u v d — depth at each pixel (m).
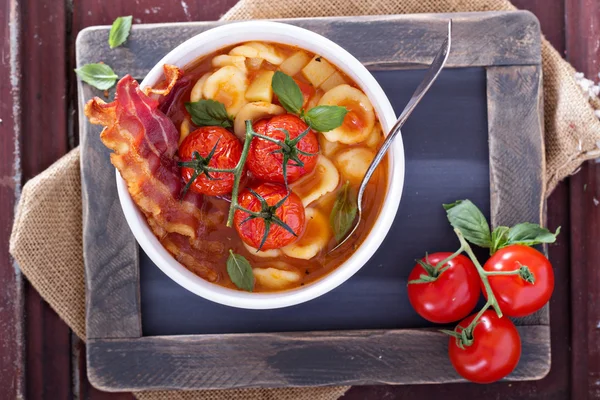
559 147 0.55
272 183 0.45
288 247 0.46
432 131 0.53
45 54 0.57
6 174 0.57
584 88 0.57
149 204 0.45
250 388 0.55
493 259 0.51
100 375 0.53
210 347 0.53
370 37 0.52
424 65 0.52
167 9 0.57
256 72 0.47
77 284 0.55
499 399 0.57
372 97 0.46
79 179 0.54
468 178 0.53
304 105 0.47
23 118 0.57
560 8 0.57
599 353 0.57
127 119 0.43
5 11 0.57
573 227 0.57
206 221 0.46
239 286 0.46
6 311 0.57
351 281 0.53
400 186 0.46
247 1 0.54
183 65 0.47
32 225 0.54
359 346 0.53
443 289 0.50
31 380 0.57
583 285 0.57
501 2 0.54
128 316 0.53
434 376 0.53
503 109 0.52
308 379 0.53
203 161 0.43
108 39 0.52
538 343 0.53
